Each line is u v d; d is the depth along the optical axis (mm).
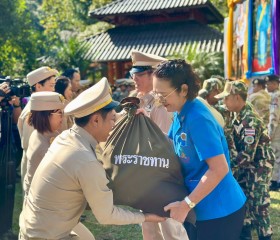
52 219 2260
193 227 2879
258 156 3893
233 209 2463
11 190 4383
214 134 2295
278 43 9195
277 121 6270
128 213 2340
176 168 2426
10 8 22906
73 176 2217
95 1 29969
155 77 2330
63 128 3801
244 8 11086
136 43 18906
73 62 18844
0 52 25344
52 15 36438
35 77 4449
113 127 2525
